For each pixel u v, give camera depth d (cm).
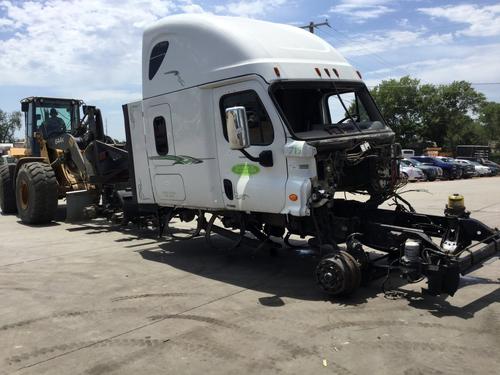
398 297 555
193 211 790
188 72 684
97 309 538
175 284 631
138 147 809
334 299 554
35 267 732
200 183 690
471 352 409
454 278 495
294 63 616
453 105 7325
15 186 1212
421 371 378
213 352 420
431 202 1512
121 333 466
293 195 564
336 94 652
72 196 1163
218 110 651
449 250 539
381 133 647
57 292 604
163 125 746
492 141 9406
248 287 612
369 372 378
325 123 669
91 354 421
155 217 910
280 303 545
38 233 1031
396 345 425
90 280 656
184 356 413
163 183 763
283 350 420
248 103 613
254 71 595
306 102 647
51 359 412
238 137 552
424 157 3616
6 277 677
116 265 737
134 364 400
